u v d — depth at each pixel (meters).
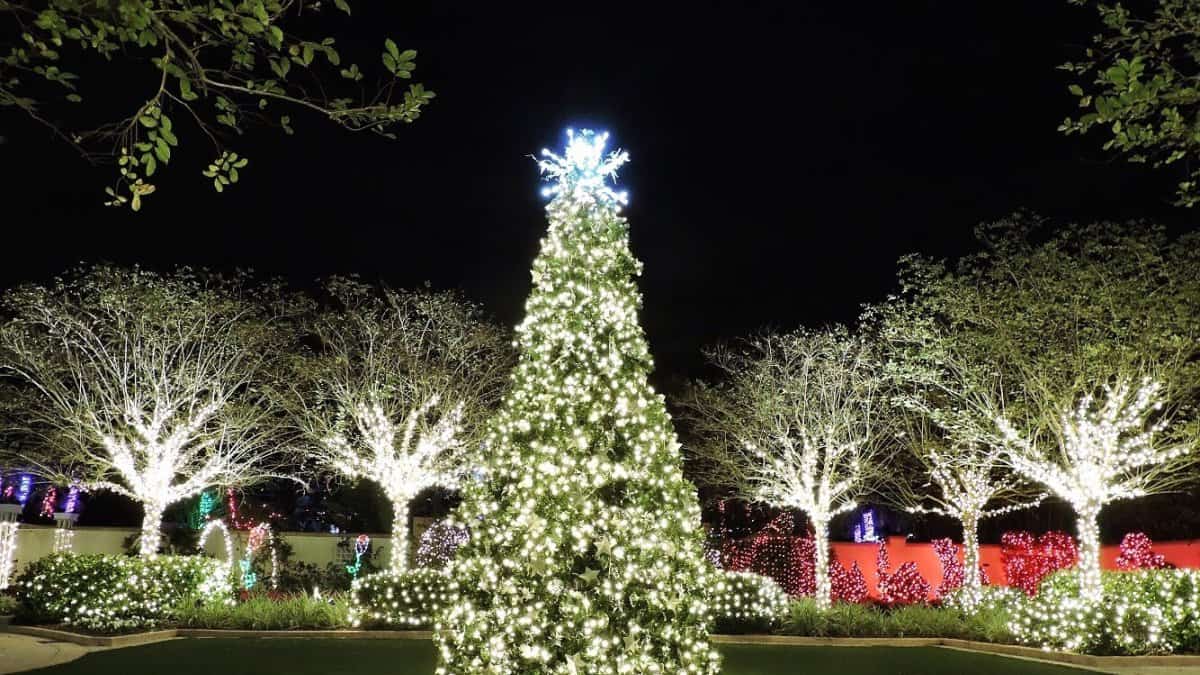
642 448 8.53
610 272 9.05
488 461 9.04
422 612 17.56
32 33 5.88
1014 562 23.81
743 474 23.78
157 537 20.20
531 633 8.10
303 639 16.70
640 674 8.12
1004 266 18.28
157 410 20.30
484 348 23.45
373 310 22.48
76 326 20.45
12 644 15.48
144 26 5.68
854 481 22.30
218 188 6.36
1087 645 15.59
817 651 16.22
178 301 20.84
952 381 19.09
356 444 23.47
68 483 20.39
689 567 8.53
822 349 22.80
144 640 16.34
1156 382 17.17
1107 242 18.16
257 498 29.14
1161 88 6.13
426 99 6.32
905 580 23.95
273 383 22.06
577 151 9.24
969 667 14.55
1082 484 17.44
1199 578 16.23
